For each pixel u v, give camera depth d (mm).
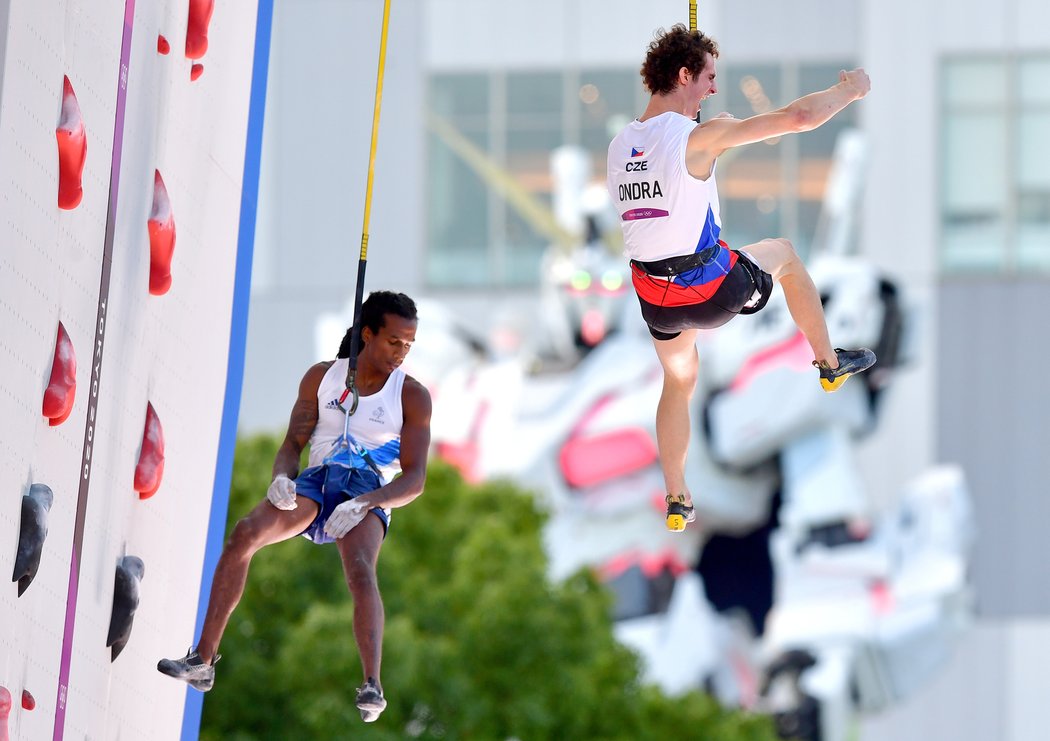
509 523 72500
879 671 92625
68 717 23312
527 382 97938
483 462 94375
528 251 128125
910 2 125500
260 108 28859
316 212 128625
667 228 22391
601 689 64875
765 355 92375
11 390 20781
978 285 124500
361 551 22844
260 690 56844
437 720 57594
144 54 24406
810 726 89562
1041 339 124312
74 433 22844
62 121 21703
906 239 125125
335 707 54656
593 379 95438
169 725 27484
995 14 125125
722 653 94500
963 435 123812
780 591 93188
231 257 28141
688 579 94750
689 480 95375
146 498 25625
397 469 24031
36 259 21234
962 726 121812
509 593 60438
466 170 128875
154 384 25625
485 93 129000
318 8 129125
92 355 23234
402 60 129250
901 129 125375
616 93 128375
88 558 23703
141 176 24562
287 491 22344
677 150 22156
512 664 59688
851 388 92875
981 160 125562
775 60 126500
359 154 128875
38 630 22172
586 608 65188
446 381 95250
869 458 124000
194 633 27859
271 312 128375
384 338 23641
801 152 125062
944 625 93812
